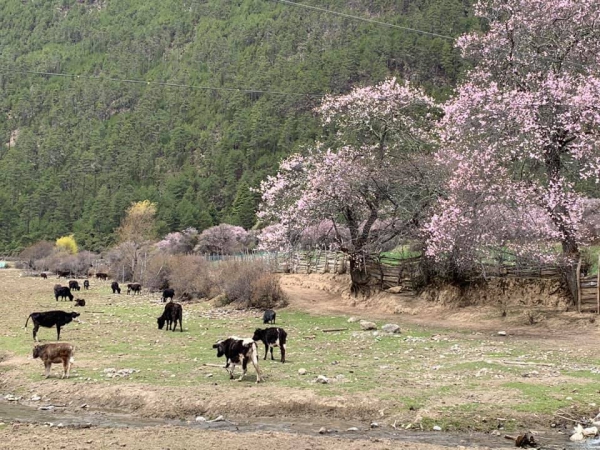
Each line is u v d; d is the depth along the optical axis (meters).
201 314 32.69
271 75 163.12
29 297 45.38
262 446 11.46
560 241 28.81
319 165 34.28
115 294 48.25
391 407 13.80
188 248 89.62
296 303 34.66
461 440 12.05
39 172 178.12
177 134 170.75
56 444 11.40
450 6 135.50
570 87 27.16
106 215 133.75
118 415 13.95
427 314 30.33
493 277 30.58
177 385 15.71
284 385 15.53
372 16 175.38
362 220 37.06
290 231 35.12
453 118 29.95
